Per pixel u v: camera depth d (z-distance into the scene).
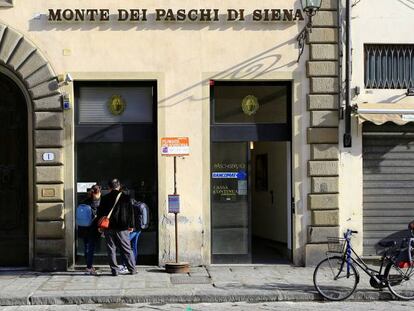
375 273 10.44
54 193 12.39
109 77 12.62
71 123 12.56
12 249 12.78
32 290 10.61
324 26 12.86
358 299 10.28
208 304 10.05
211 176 13.08
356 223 12.88
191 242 12.70
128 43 12.66
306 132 12.84
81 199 12.86
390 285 10.31
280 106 13.19
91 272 12.05
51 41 12.54
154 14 12.70
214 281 11.32
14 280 11.52
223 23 12.80
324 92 12.80
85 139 12.83
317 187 12.73
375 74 13.16
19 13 12.51
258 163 15.49
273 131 13.10
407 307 9.75
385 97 13.02
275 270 12.43
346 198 12.88
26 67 12.41
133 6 12.66
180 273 12.08
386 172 13.09
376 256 12.92
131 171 12.95
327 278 10.30
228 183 13.13
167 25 12.73
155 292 10.38
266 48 12.85
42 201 12.39
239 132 13.05
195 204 12.73
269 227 14.63
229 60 12.79
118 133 12.90
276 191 14.14
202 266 12.73
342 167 12.86
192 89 12.75
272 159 14.40
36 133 12.38
